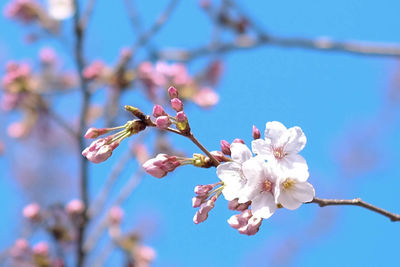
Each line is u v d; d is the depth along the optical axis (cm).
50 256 771
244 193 328
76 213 777
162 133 808
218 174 336
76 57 863
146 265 797
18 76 884
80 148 826
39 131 975
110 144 346
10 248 766
